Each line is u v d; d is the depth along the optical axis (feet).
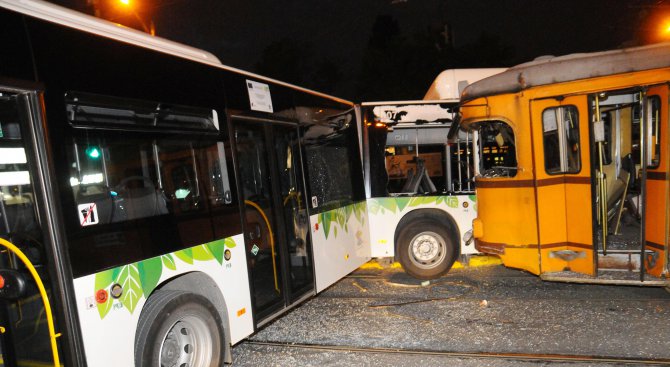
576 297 20.43
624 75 18.17
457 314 19.19
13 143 9.93
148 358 11.85
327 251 21.13
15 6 10.30
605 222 19.38
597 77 18.57
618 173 22.15
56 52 10.48
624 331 16.31
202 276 14.17
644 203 17.99
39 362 10.10
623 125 21.90
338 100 23.88
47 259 9.87
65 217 10.07
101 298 10.66
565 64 19.26
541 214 19.98
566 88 19.12
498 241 21.42
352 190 24.23
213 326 13.89
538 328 17.12
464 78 27.45
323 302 21.90
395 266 28.14
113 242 11.14
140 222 11.96
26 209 9.99
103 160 11.23
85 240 10.45
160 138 12.98
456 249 24.98
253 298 15.90
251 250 16.22
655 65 17.71
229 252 14.96
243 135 16.63
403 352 15.84
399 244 25.04
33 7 10.88
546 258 20.01
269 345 17.30
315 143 21.31
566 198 19.89
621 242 20.29
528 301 20.25
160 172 12.86
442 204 25.23
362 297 22.40
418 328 17.95
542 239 19.98
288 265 18.19
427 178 25.46
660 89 17.84
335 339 17.43
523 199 20.42
